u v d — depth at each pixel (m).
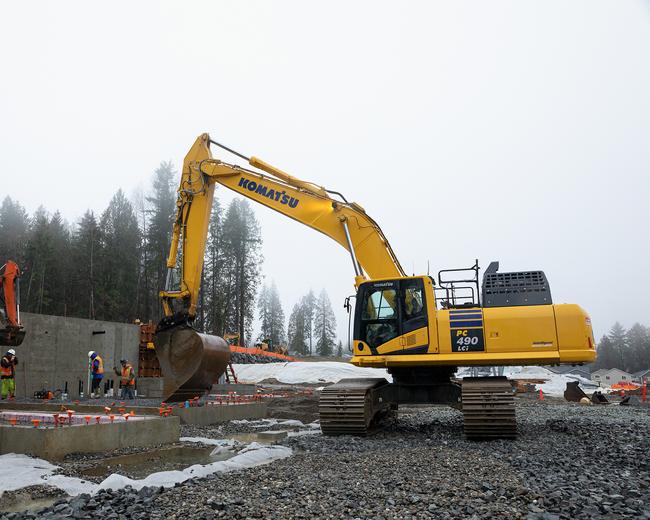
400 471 6.87
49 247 45.97
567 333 10.59
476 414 10.11
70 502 5.55
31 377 20.77
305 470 6.97
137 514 4.99
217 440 10.18
